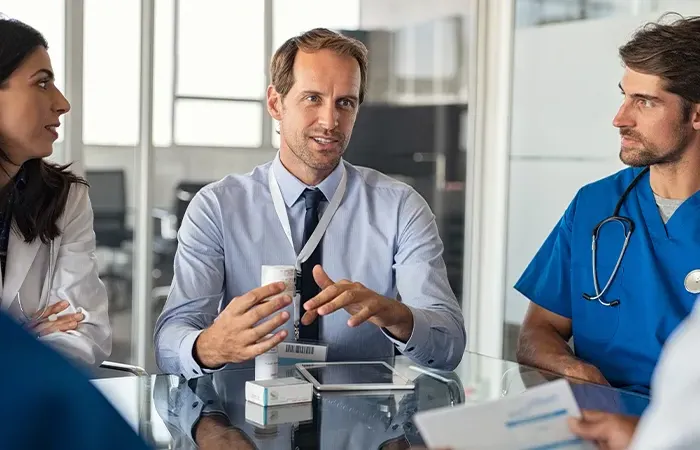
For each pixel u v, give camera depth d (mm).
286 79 2393
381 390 1893
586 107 3955
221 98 3967
